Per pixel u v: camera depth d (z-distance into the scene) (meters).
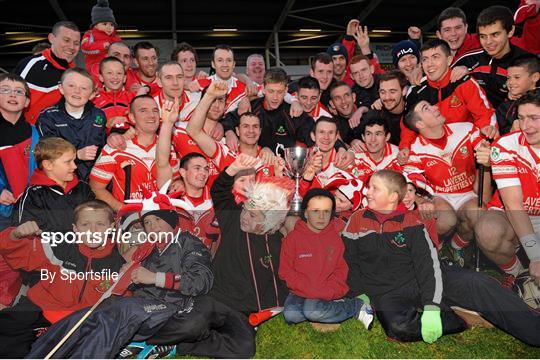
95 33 4.64
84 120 3.10
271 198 2.35
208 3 11.14
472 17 12.04
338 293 2.42
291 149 2.76
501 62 3.54
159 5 11.05
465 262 2.63
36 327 2.26
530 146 2.65
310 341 2.44
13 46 13.16
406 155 3.31
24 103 2.91
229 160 3.15
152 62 4.45
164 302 2.27
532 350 2.35
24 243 2.26
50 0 9.96
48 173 2.49
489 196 3.10
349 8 11.95
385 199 2.48
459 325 2.49
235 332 2.33
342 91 3.93
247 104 3.78
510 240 2.56
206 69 14.02
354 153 3.36
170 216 2.29
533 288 2.48
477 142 3.18
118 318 2.16
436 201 3.03
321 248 2.40
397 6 11.67
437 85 3.44
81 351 2.09
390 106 3.56
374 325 2.58
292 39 14.11
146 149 3.09
